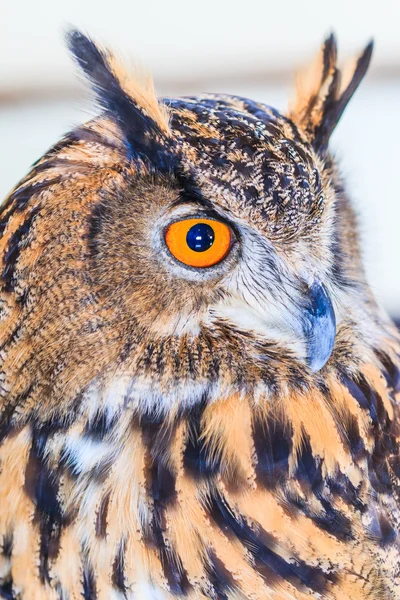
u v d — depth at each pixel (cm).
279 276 195
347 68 201
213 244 194
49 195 193
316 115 199
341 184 199
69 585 195
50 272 193
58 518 195
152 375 195
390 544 196
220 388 195
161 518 194
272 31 272
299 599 195
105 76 196
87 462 195
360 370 197
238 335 195
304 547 195
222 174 194
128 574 194
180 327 195
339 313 197
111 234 193
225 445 195
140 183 194
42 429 195
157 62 278
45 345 194
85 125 195
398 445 197
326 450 195
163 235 194
